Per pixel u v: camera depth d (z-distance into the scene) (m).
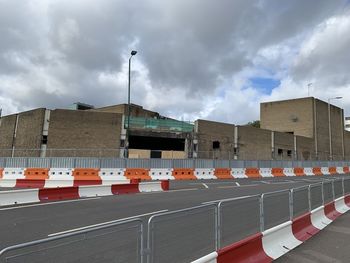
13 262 3.23
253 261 6.34
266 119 71.81
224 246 6.27
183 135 41.12
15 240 7.67
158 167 26.75
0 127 43.09
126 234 4.48
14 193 12.83
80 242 3.93
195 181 25.22
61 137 36.53
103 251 4.20
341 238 8.68
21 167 24.59
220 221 6.25
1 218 10.05
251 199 7.19
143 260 4.56
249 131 47.97
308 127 65.38
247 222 6.99
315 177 33.16
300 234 8.55
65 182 20.70
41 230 8.61
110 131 38.16
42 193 13.72
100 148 37.50
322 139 67.25
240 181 25.73
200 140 41.56
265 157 50.19
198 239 5.66
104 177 24.55
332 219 11.15
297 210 9.18
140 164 26.12
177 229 5.25
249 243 6.45
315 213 10.09
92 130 37.56
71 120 37.03
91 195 15.45
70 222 9.55
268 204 7.79
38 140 36.12
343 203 13.47
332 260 6.85
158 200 14.16
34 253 3.45
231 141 45.38
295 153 57.44
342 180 13.98
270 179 28.86
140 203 13.22
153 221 4.78
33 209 11.61
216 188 19.53
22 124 39.19
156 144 43.81
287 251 7.38
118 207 12.20
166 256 5.01
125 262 4.44
